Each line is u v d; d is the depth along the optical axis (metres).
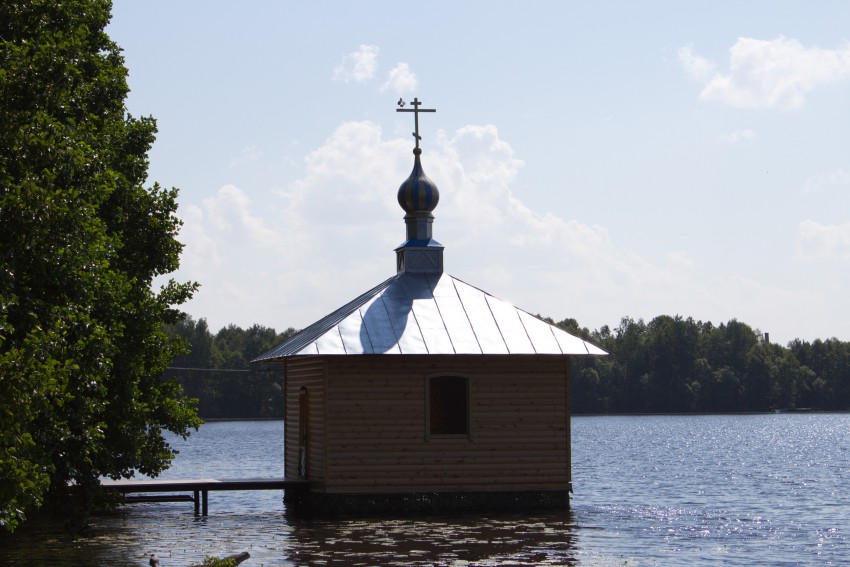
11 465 19.52
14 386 19.22
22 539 36.12
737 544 35.56
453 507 40.59
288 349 43.38
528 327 42.41
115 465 32.59
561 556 32.25
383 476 40.19
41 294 24.22
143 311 33.16
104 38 34.34
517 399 41.38
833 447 116.94
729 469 78.75
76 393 26.42
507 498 41.03
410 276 44.66
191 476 69.50
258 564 30.81
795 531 39.03
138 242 35.50
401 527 37.41
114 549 33.72
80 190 24.75
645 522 40.78
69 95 26.78
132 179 35.44
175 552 33.03
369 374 40.38
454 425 41.22
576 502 51.06
